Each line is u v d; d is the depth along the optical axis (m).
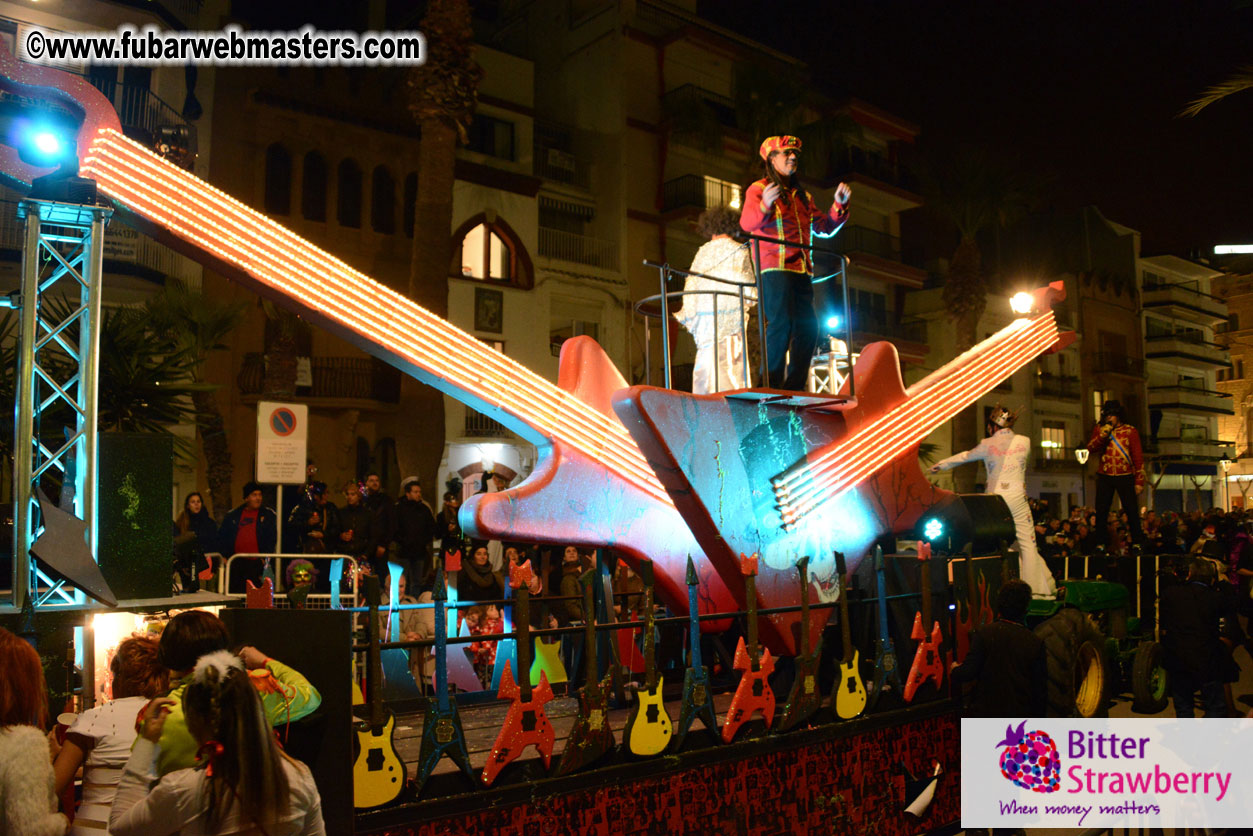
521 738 3.85
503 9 31.31
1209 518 14.94
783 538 5.76
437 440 16.05
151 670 3.37
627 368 26.06
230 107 20.44
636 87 27.95
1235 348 56.56
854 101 34.06
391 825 3.48
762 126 27.55
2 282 16.06
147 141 15.99
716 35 29.14
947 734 5.88
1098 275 43.94
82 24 17.19
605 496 5.50
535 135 27.00
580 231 27.23
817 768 5.02
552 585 10.07
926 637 5.71
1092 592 7.71
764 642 5.74
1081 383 43.03
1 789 2.71
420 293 16.50
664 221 27.66
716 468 5.45
